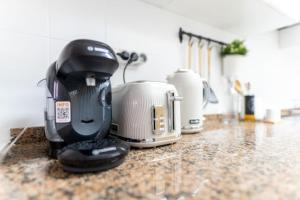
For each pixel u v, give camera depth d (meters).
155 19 1.06
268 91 1.83
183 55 1.18
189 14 1.17
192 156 0.51
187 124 0.84
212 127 1.05
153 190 0.32
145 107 0.59
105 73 0.48
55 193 0.31
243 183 0.34
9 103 0.66
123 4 0.94
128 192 0.31
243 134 0.84
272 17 1.23
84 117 0.53
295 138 0.74
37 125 0.71
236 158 0.48
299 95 2.16
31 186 0.33
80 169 0.39
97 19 0.86
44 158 0.50
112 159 0.42
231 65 1.36
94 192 0.31
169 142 0.63
